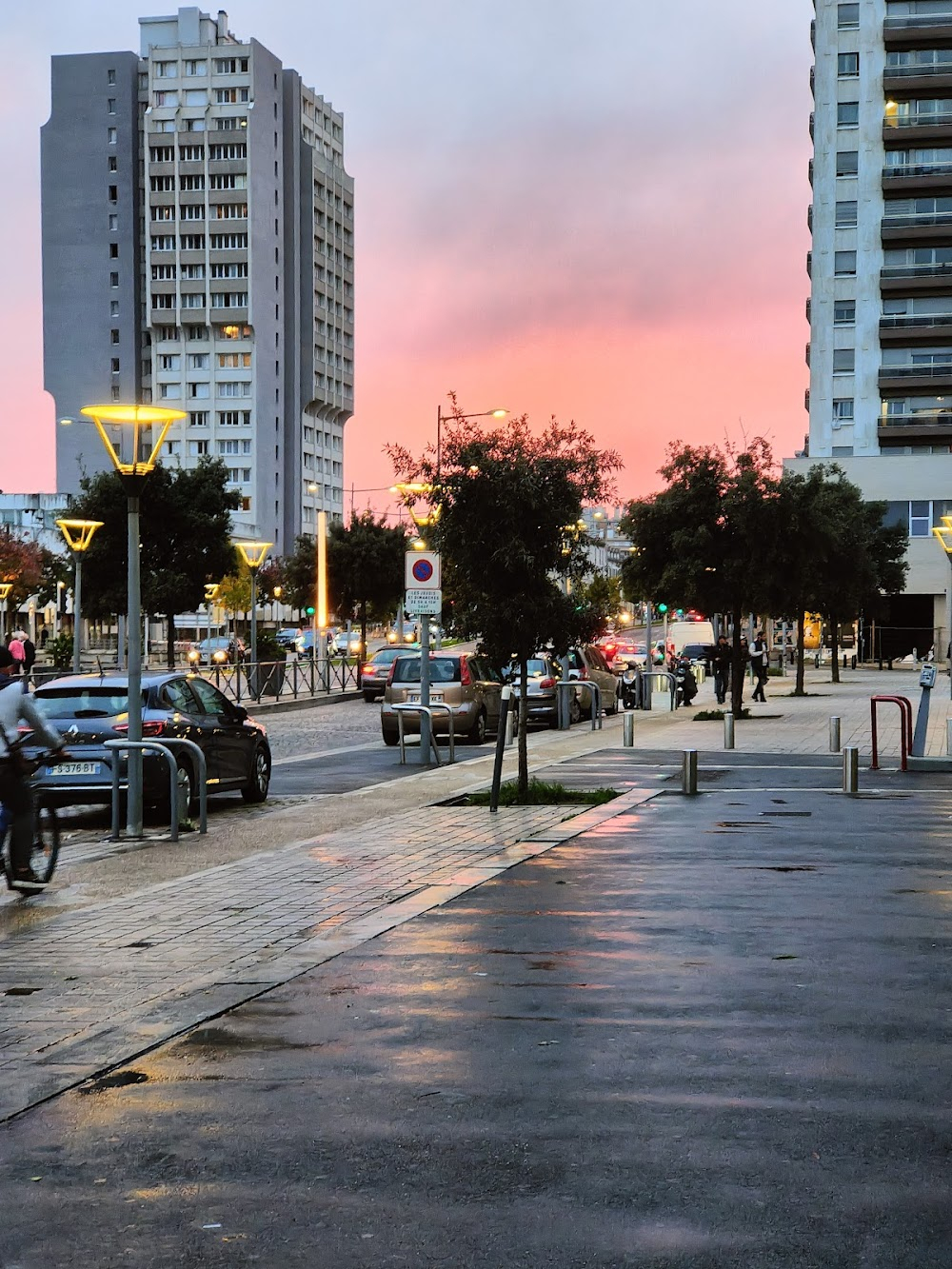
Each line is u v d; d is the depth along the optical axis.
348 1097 5.28
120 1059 5.82
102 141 134.00
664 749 23.30
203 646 68.94
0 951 8.05
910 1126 4.86
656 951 7.90
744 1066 5.62
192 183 131.50
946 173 81.06
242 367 132.62
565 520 15.66
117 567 46.66
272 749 26.77
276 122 135.12
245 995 6.91
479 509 15.61
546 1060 5.75
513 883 10.29
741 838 12.74
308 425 143.88
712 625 67.69
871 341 82.44
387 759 24.14
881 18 82.62
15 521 95.88
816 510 31.03
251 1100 5.26
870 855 11.66
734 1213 4.08
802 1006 6.59
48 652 56.38
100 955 7.91
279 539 138.00
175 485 46.50
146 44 138.25
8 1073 5.63
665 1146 4.67
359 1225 4.04
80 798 14.67
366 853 11.85
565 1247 3.86
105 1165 4.57
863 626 74.19
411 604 21.84
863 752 22.27
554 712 31.33
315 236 143.25
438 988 7.04
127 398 134.38
